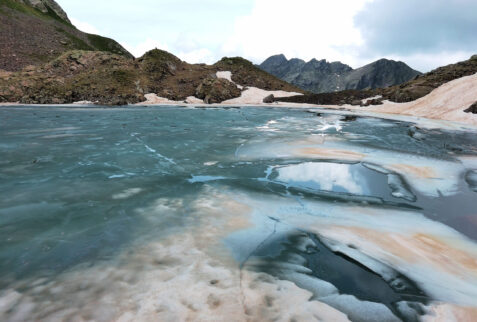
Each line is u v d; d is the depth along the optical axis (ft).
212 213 23.53
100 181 31.42
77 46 336.29
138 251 17.78
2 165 36.96
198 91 199.31
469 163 40.93
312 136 61.67
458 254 17.76
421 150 49.39
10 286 14.51
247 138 58.59
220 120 91.50
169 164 38.78
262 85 247.70
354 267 16.35
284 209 24.52
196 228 20.90
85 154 43.57
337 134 65.72
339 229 20.95
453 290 14.37
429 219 22.90
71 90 164.96
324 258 17.25
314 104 184.75
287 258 17.17
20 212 23.53
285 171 35.99
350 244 18.80
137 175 33.71
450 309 12.98
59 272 15.69
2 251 17.83
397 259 17.11
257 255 17.51
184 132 65.98
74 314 12.44
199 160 41.04
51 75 182.80
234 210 24.14
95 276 15.25
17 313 12.54
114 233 20.12
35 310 12.74
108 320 12.01
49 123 76.84
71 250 17.94
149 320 11.96
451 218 23.17
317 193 28.40
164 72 222.07
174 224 21.53
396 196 27.96
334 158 42.37
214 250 17.97
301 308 12.87
